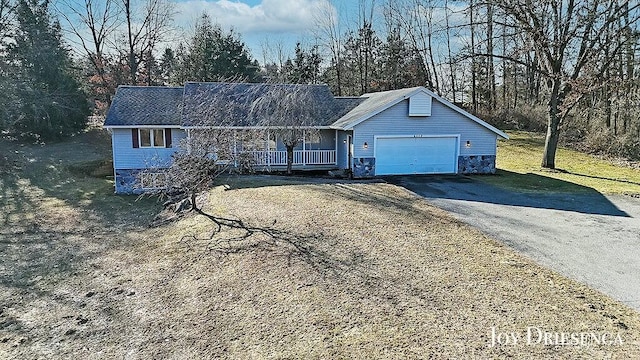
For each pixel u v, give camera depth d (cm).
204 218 1263
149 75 3722
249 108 2047
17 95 2556
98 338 653
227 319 671
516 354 532
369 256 890
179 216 1371
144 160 1877
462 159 2012
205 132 1645
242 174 1966
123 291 826
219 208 1353
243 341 603
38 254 1103
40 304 793
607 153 2598
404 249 927
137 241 1168
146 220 1418
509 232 1055
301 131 1964
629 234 1043
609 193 1552
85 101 3272
